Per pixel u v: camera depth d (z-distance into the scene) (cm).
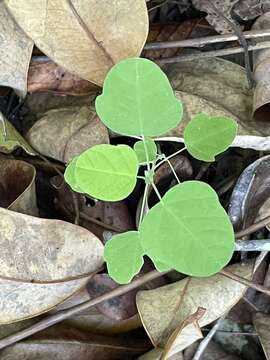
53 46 22
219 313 23
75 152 24
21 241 21
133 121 19
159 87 18
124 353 24
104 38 22
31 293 22
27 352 23
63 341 23
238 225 24
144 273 24
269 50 24
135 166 18
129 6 22
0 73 23
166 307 23
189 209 18
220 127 20
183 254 18
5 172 24
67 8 22
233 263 24
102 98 19
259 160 23
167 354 22
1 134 24
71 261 22
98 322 24
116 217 24
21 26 22
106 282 23
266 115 24
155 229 18
